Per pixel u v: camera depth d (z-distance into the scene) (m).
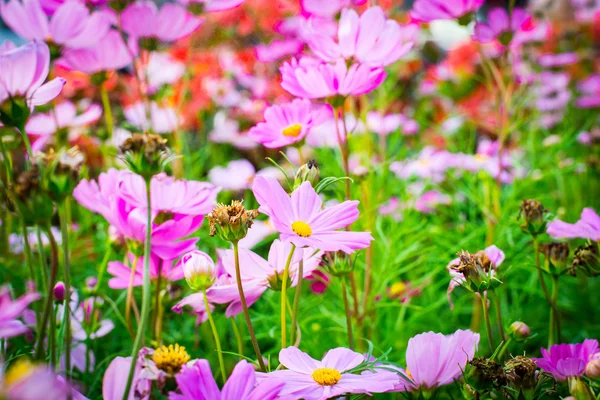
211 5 0.81
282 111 0.71
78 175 0.55
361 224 0.94
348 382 0.60
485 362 0.62
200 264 0.62
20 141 0.83
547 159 1.25
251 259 0.64
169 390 0.58
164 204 0.63
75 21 0.73
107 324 0.76
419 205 1.13
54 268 0.56
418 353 0.62
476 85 1.68
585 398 0.60
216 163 1.32
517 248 0.94
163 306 0.71
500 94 1.16
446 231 1.09
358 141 1.20
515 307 0.97
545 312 0.98
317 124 0.73
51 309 0.56
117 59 0.85
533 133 1.35
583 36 1.97
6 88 0.57
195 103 1.36
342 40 0.73
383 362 0.63
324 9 0.87
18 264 0.88
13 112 0.57
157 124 1.09
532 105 1.52
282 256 0.65
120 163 0.94
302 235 0.60
